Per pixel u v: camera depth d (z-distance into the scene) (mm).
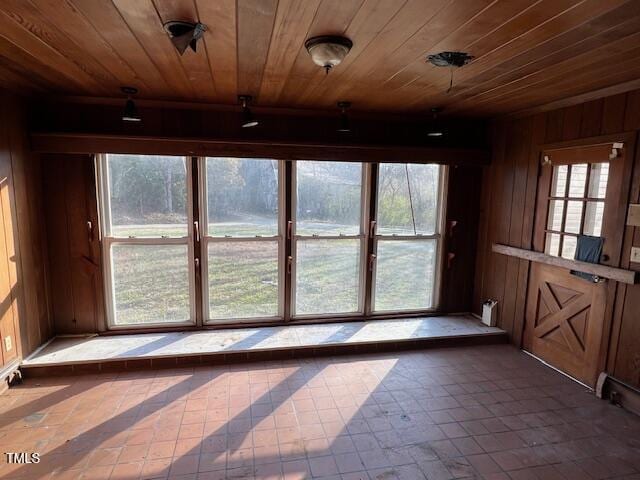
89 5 1594
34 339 3191
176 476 2057
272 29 1814
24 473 2051
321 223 3947
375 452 2268
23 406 2654
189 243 3668
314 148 3590
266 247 3844
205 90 2984
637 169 2621
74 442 2303
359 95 3084
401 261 4199
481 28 1789
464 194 4215
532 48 2033
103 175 3475
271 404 2744
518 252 3648
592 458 2246
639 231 2621
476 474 2107
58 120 3219
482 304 4230
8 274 2863
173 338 3545
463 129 4047
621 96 2701
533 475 2107
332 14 1655
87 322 3545
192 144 3367
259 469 2119
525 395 2916
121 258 3578
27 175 3104
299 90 2951
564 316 3246
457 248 4273
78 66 2414
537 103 3303
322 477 2072
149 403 2727
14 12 1662
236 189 3719
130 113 2955
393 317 4188
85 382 2988
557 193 3273
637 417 2641
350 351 3568
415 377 3172
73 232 3432
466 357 3564
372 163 3906
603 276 2832
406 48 2047
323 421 2557
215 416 2590
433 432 2463
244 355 3355
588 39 1910
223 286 3799
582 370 3082
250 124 3146
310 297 4020
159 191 3580
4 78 2662
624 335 2742
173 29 1744
